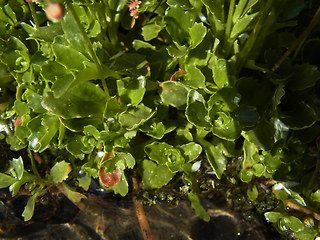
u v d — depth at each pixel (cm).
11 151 20
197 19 19
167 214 19
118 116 18
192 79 18
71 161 19
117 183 18
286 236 18
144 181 18
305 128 18
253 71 19
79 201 19
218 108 17
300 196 18
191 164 19
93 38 18
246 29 17
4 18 19
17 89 18
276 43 19
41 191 19
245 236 19
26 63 19
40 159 20
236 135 17
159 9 19
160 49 19
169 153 18
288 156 18
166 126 18
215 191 19
